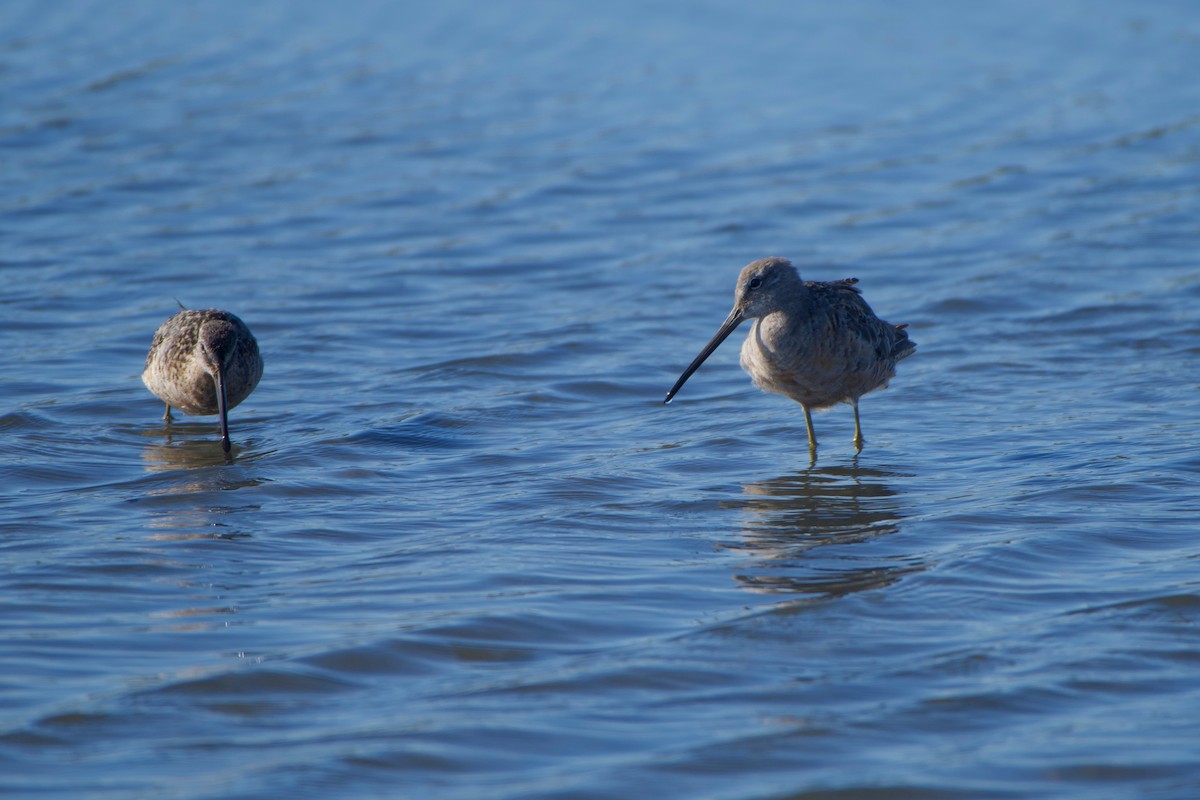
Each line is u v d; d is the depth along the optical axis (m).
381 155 27.81
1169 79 34.69
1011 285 19.98
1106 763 7.50
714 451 13.95
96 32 39.00
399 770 7.50
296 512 12.05
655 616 9.69
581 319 18.73
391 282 20.38
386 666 8.84
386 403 15.48
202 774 7.43
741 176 26.66
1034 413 14.94
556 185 25.92
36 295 19.36
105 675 8.66
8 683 8.52
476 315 18.91
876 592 10.08
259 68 35.06
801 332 13.62
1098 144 28.81
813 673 8.71
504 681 8.62
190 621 9.55
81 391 15.72
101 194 24.81
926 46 38.22
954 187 25.83
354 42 37.97
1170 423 14.31
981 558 10.65
